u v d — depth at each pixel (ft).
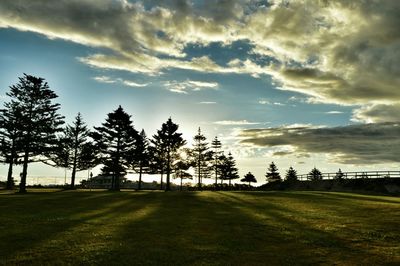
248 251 49.75
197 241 55.57
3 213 86.17
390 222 72.59
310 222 73.72
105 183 333.21
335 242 55.31
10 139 185.88
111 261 44.11
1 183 267.59
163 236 59.11
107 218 78.95
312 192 170.81
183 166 258.16
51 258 45.03
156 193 165.78
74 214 85.56
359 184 213.46
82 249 49.49
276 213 88.28
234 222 73.92
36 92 190.80
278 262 44.60
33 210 93.45
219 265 43.11
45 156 191.93
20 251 48.14
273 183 290.56
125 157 230.68
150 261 44.32
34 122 187.11
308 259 46.01
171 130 249.75
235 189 281.74
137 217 80.94
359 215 83.15
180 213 89.10
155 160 253.44
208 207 103.45
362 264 43.86
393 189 190.19
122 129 228.02
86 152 249.96
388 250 50.60
